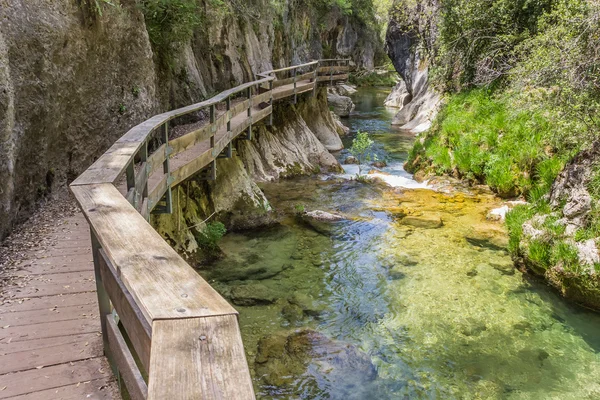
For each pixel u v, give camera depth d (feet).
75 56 19.63
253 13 52.03
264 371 15.76
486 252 25.29
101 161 10.41
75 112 19.90
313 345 17.26
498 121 37.63
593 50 23.57
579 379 15.93
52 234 15.07
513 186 33.19
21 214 15.98
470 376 16.05
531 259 22.53
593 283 19.86
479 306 20.31
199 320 3.98
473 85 45.42
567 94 24.49
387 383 15.60
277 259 24.25
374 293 21.26
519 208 27.27
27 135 16.22
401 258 24.66
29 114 16.29
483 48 43.42
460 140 38.91
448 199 33.94
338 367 16.20
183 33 32.14
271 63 56.08
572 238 21.83
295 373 15.78
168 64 32.09
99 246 7.52
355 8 112.57
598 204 21.66
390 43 77.66
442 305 20.35
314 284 21.89
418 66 70.23
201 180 25.62
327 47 94.58
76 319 10.12
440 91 53.78
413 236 27.40
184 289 4.54
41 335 9.48
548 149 31.45
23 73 16.02
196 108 19.52
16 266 12.66
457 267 23.67
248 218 27.99
